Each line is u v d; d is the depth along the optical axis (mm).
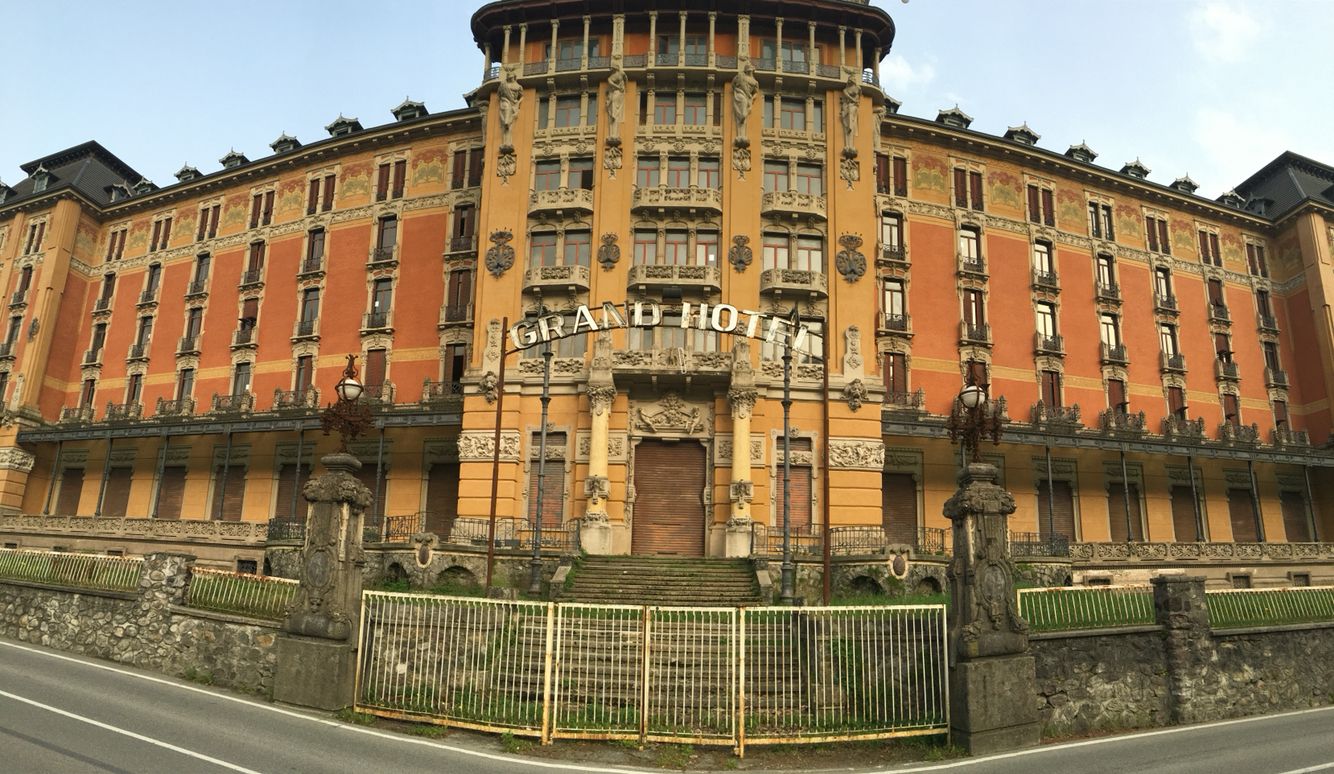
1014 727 12445
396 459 37031
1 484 43812
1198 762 11305
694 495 30719
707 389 31219
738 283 31812
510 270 32531
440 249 39250
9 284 48219
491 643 13438
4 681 13859
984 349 39031
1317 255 44844
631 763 11281
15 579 19594
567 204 32438
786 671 14891
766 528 29375
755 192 32656
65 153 52281
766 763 11445
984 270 39719
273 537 32344
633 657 15305
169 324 45219
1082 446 36719
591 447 30047
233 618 15164
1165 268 43875
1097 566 34219
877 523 30078
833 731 12078
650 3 33906
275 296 42312
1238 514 41875
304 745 10961
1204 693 15000
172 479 42250
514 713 12812
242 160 47781
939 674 12719
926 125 39656
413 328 38719
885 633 13453
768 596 22594
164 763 9656
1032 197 41875
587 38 34031
